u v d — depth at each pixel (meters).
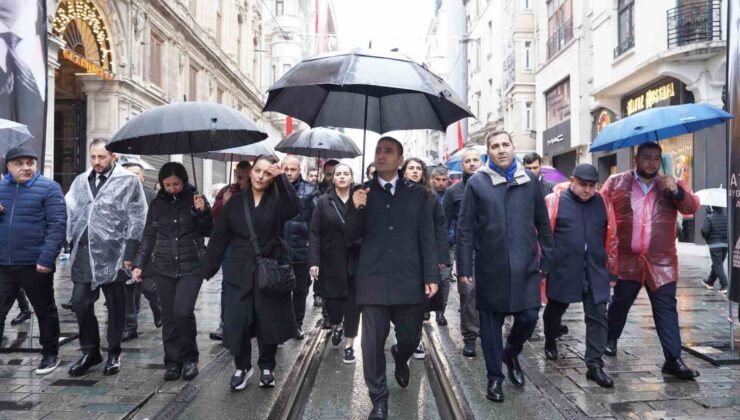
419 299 3.94
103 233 4.79
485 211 4.21
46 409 3.98
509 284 4.12
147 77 18.11
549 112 23.98
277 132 40.47
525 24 26.78
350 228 3.96
